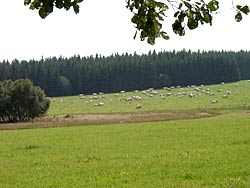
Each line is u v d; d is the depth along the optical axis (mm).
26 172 40594
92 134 79375
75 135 79000
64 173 38906
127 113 135875
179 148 53594
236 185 29828
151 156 47312
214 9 9391
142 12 9516
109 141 66312
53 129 96312
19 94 134500
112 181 33844
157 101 173000
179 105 152500
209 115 115438
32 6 8758
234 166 37625
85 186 32344
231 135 65188
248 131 69750
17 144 67312
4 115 135625
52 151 57000
